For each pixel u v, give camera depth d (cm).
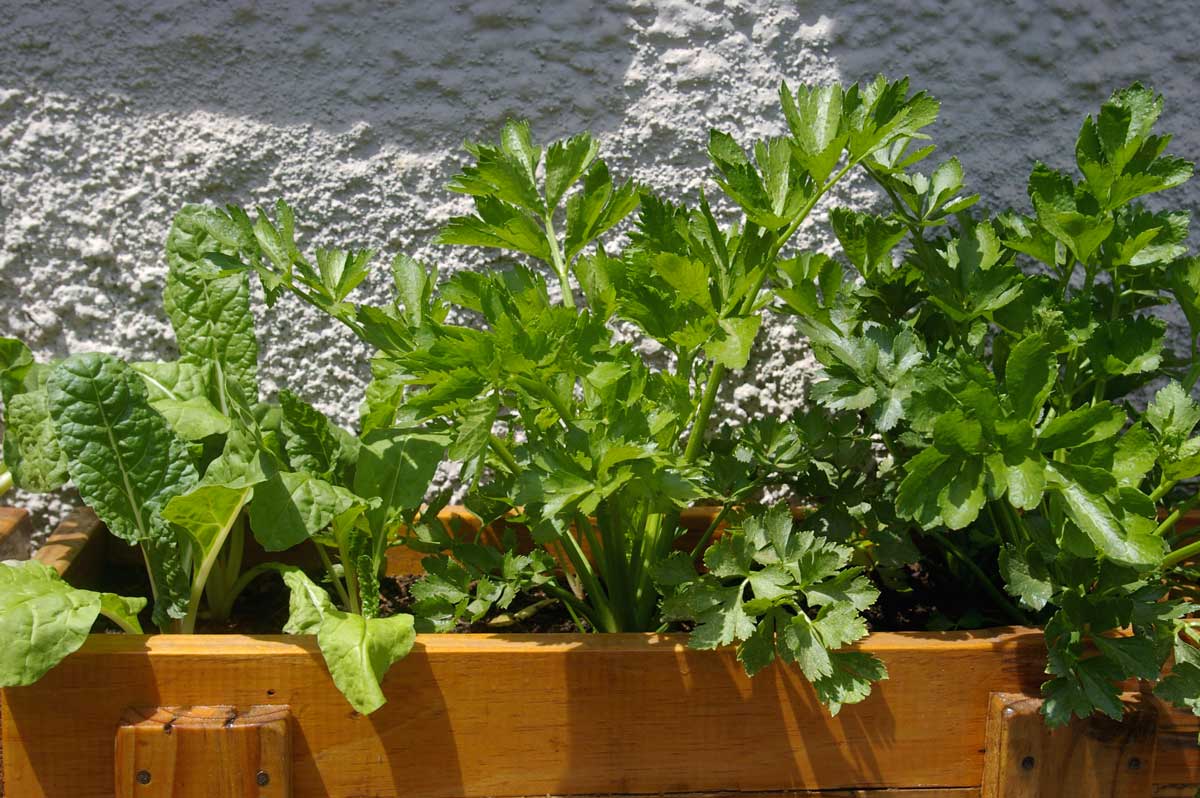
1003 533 146
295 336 157
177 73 153
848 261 156
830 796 138
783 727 137
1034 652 137
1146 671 133
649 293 138
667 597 142
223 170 154
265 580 157
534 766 136
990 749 137
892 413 138
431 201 156
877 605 152
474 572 145
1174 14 157
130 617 139
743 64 155
